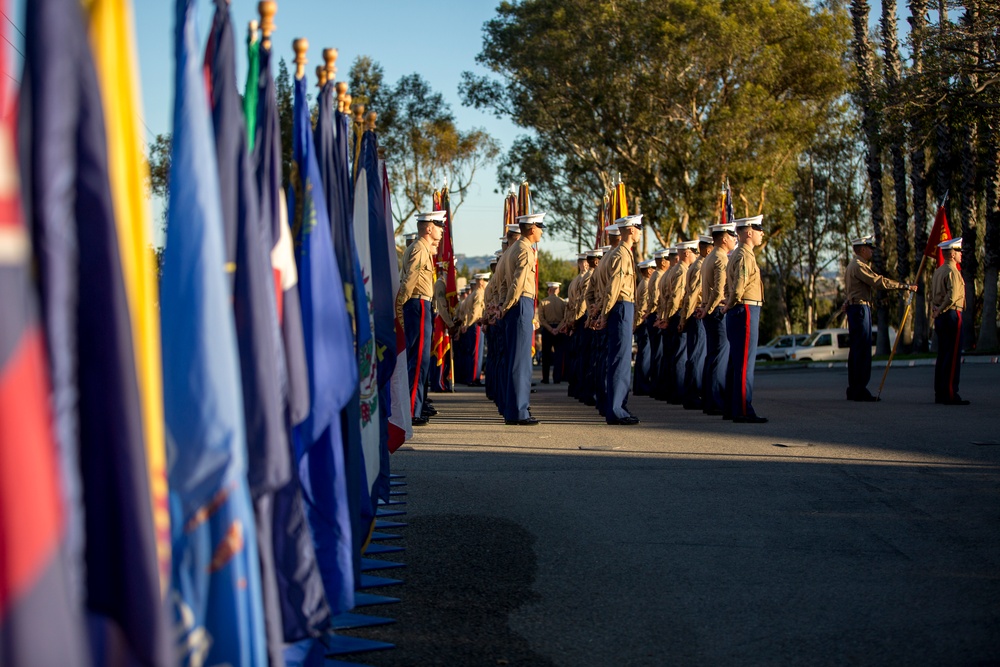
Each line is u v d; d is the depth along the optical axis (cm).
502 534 589
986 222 3050
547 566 520
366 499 515
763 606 448
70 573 175
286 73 1902
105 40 238
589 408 1425
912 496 667
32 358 166
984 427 1011
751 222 1132
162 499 244
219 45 320
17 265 165
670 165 3547
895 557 522
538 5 3644
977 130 3038
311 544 358
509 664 383
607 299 1141
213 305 269
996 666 370
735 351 1127
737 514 628
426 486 746
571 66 3559
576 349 1648
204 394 266
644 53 3375
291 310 347
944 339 1277
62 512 173
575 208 4131
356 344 461
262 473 300
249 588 283
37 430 166
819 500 663
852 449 872
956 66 2234
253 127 349
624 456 870
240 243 309
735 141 3344
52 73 189
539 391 1881
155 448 243
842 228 4906
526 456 884
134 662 220
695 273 1345
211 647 278
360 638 412
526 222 1178
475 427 1147
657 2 3359
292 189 389
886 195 4588
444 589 482
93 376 205
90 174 205
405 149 4091
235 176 312
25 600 162
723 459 837
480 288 2139
